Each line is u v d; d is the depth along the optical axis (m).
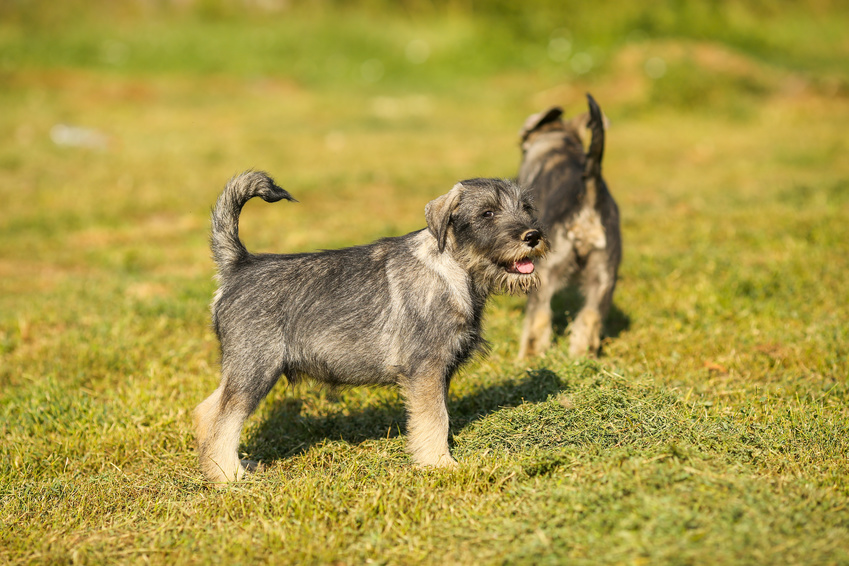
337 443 7.45
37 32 37.91
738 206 15.86
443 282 6.77
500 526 5.40
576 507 5.36
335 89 34.91
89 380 9.30
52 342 10.23
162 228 16.67
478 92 34.50
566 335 10.20
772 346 9.37
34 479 7.09
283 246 14.34
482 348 7.28
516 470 6.21
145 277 13.37
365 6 44.44
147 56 36.56
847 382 8.16
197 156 22.36
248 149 23.47
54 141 23.64
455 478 6.34
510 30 40.69
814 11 45.59
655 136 25.20
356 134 26.19
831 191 16.47
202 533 5.80
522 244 6.77
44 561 5.58
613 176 20.17
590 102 8.46
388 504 5.90
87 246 15.43
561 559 4.83
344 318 6.84
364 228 15.56
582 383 7.93
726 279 11.33
